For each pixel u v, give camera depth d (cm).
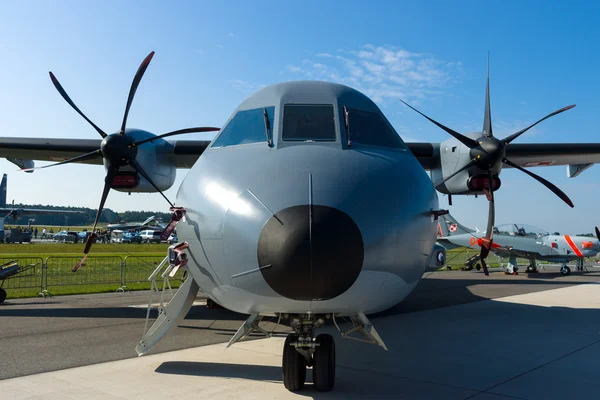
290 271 371
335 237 374
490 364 623
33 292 1474
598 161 1096
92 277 1973
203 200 453
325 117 518
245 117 547
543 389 516
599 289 1609
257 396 480
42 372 564
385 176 450
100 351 671
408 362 630
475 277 2195
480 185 828
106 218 15612
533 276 2331
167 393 490
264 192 409
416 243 447
